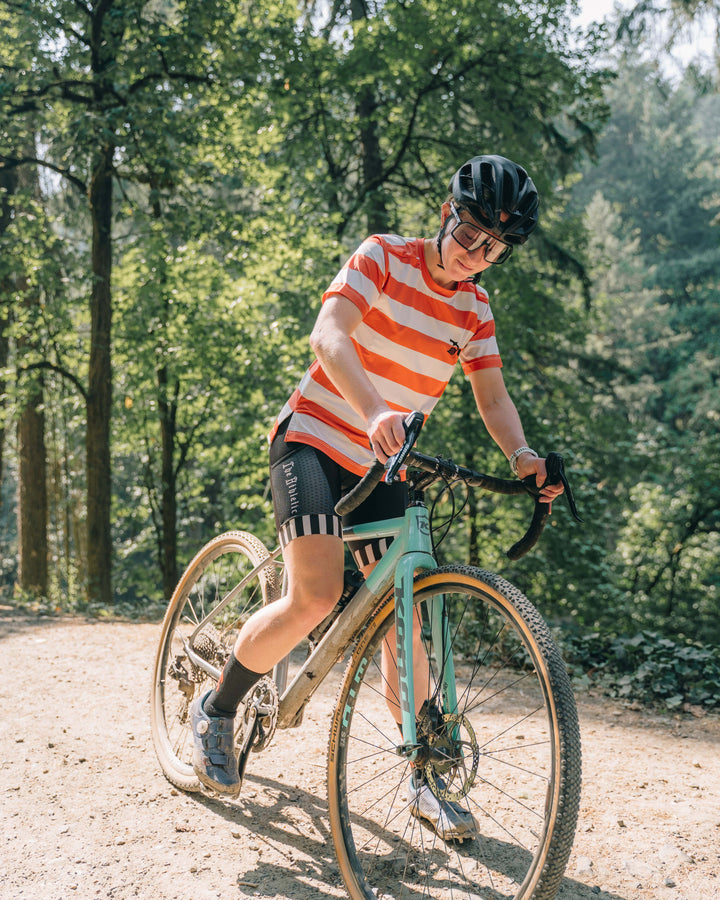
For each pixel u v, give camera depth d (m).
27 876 2.05
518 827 2.32
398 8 12.88
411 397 2.10
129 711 3.41
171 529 14.83
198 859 2.16
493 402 2.20
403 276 1.97
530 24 13.20
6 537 30.31
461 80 13.70
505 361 14.20
